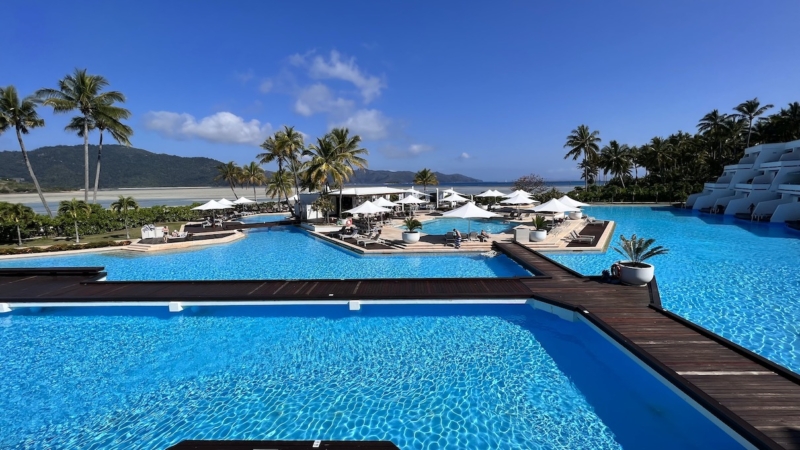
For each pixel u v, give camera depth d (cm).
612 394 723
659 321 921
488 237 2209
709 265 1573
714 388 632
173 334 1045
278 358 896
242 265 1836
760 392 621
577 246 1959
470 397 723
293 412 690
